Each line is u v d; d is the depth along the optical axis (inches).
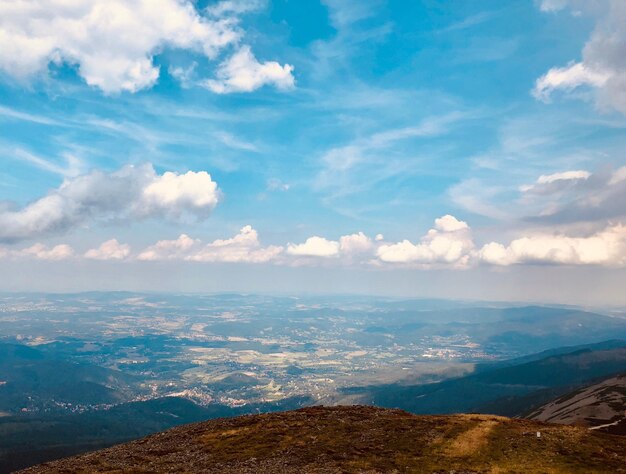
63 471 2741.1
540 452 2613.2
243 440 3176.7
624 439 2871.6
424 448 2748.5
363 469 2466.8
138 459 2938.0
